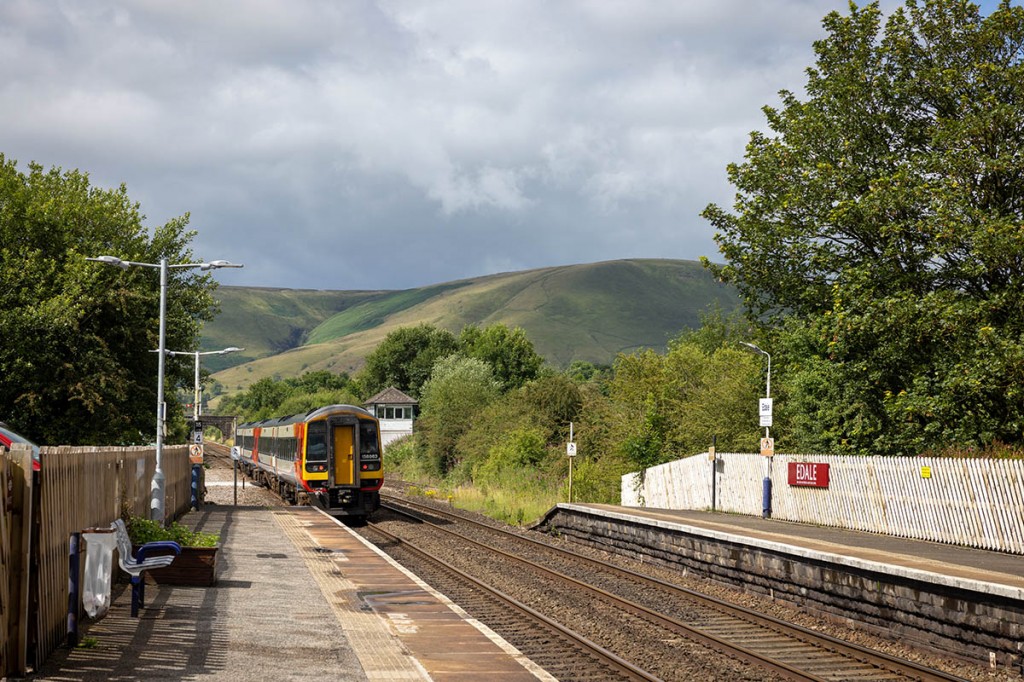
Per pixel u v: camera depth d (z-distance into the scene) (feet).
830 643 47.21
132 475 58.70
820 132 108.06
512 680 32.68
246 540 76.54
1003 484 69.26
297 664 32.99
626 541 86.99
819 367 105.09
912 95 102.99
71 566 33.37
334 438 115.24
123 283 130.82
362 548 73.26
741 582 65.98
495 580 66.64
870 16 106.73
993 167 88.07
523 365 343.46
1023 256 85.76
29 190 131.13
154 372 139.54
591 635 47.88
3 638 27.40
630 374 157.48
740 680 39.93
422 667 33.45
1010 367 81.30
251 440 193.77
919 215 94.53
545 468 157.89
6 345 115.85
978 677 41.73
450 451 208.44
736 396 130.21
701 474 112.88
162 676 30.01
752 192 114.01
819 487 90.84
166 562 41.22
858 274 95.25
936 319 87.45
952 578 45.50
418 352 383.86
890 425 100.89
